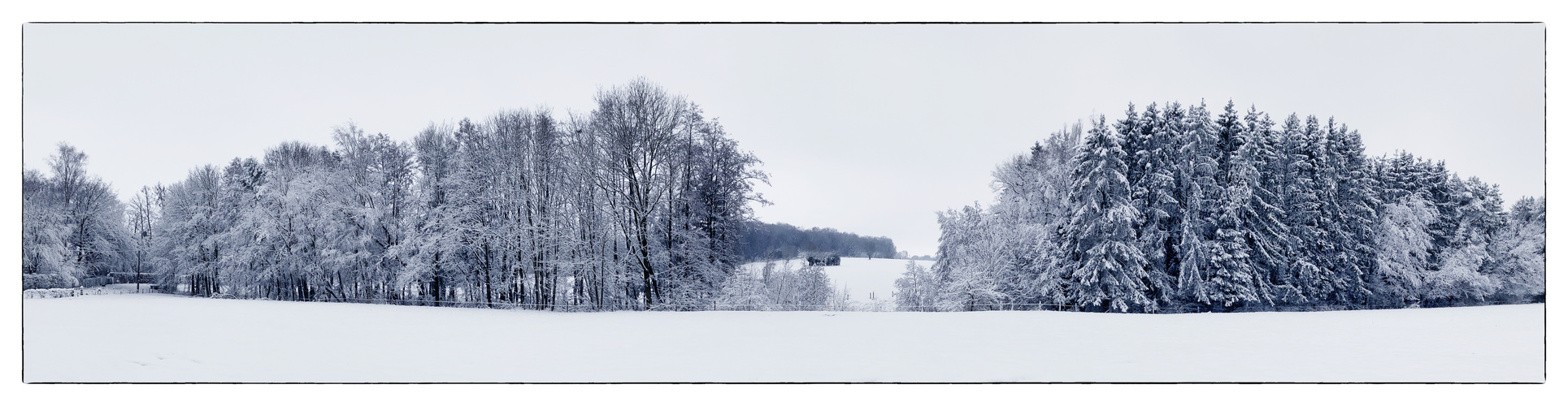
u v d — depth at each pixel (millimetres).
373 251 42875
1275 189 38875
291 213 43594
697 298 36156
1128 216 34094
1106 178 35469
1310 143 39688
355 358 17641
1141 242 35438
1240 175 36750
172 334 21859
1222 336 21234
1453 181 42094
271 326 24578
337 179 43438
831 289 42125
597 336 21922
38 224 44094
